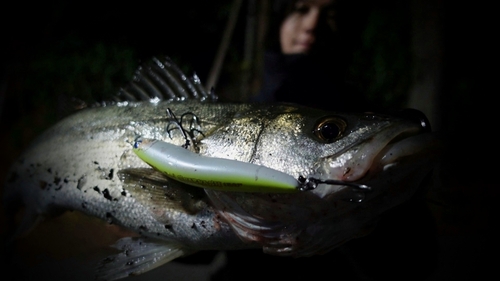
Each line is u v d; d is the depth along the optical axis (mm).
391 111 313
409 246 366
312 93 424
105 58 1200
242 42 1137
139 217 352
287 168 295
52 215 431
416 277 367
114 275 368
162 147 303
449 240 568
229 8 1232
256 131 315
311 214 289
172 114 339
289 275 413
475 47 997
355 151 276
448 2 802
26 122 1151
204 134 332
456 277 502
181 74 391
